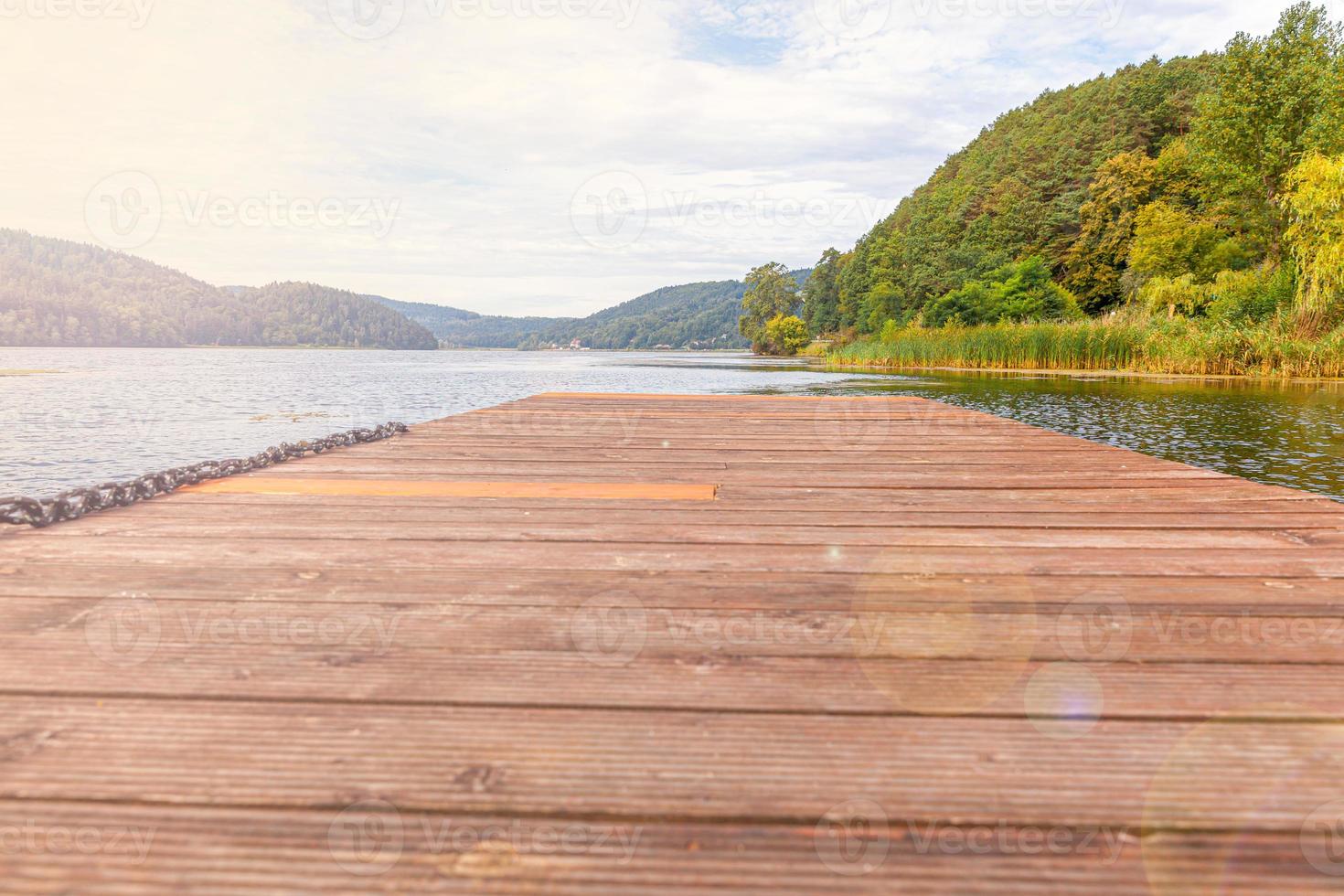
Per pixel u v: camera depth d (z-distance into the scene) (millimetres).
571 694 1154
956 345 26656
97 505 2424
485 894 733
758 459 3787
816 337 72000
